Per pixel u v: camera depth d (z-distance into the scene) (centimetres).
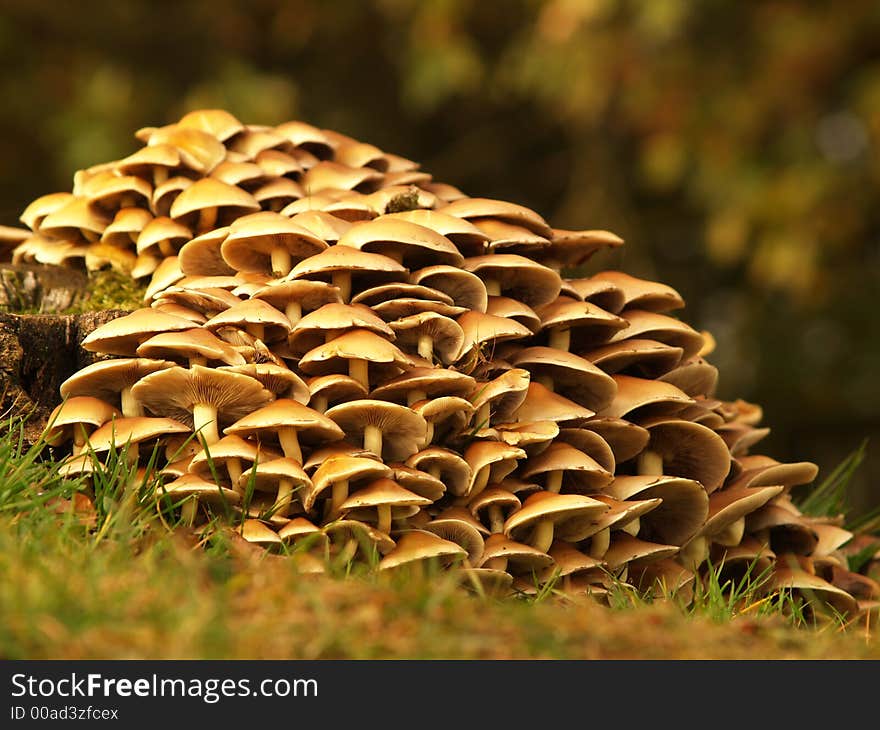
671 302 852
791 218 2089
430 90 2128
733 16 2230
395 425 708
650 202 2519
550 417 734
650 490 775
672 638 556
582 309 770
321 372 725
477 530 704
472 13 2302
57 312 895
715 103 2141
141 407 731
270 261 788
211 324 696
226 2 2350
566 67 2075
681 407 800
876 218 2334
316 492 671
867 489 2445
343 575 639
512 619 552
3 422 741
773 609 751
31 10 2281
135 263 901
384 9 2286
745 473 852
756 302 2452
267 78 2188
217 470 705
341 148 940
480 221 802
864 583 895
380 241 733
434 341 745
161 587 528
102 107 2153
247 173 855
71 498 684
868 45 2277
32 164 2383
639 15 1964
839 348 2488
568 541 743
